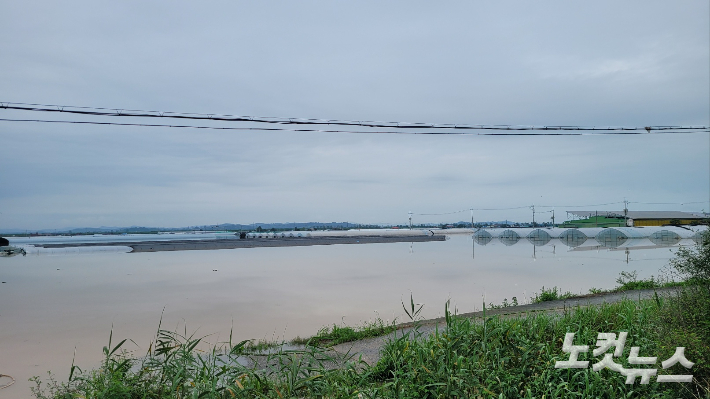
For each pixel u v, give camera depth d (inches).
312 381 190.2
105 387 177.6
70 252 1642.5
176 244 1962.4
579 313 308.5
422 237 2564.0
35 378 221.6
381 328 378.6
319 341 350.6
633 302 354.9
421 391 195.8
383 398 189.6
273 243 2089.1
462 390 187.2
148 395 182.1
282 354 210.1
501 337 242.4
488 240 2106.3
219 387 180.5
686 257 237.5
